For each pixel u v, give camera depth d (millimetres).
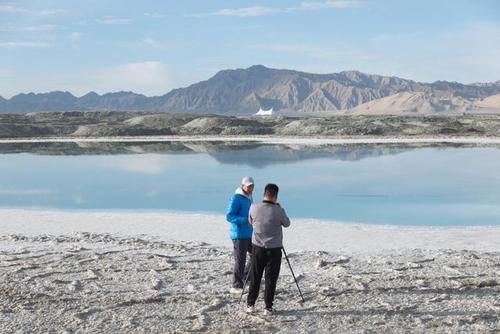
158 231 18844
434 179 37500
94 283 11156
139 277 11633
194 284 11062
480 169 43250
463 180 36844
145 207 27281
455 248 15523
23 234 18375
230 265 12797
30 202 29875
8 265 12914
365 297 9891
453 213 24406
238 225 10141
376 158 54156
